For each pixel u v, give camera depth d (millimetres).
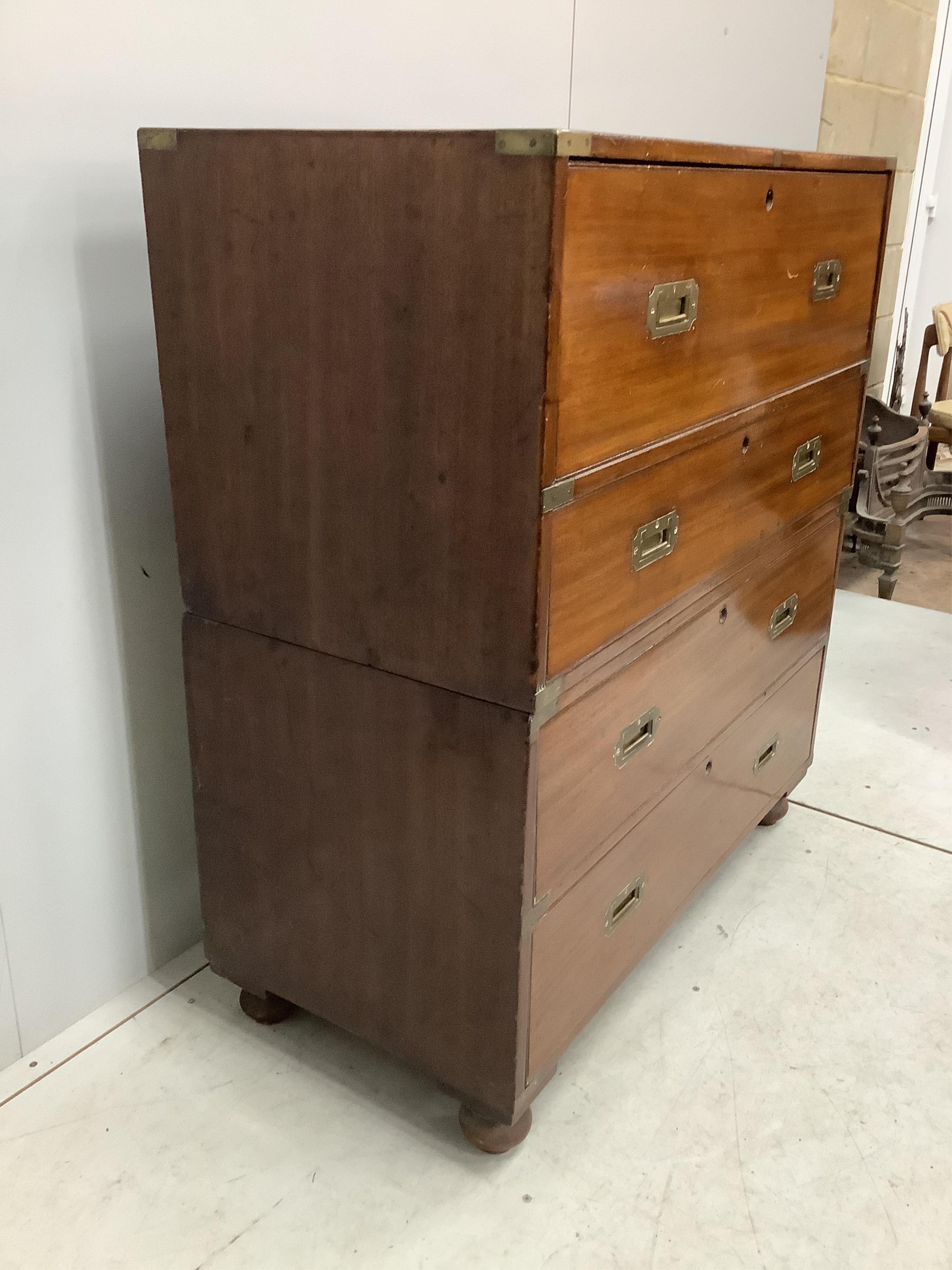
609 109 1798
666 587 1160
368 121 1383
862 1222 1116
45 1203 1121
